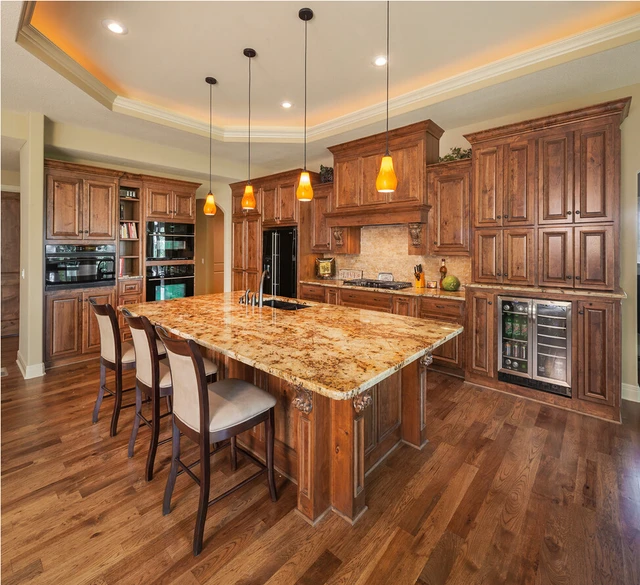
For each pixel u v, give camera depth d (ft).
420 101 11.82
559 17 8.21
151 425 7.22
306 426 5.75
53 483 6.68
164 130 14.01
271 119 14.85
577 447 7.98
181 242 17.21
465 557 5.12
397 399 7.97
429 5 7.76
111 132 14.24
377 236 16.42
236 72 10.80
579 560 5.05
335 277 18.04
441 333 6.90
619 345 9.15
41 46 8.42
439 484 6.72
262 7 7.82
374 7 7.82
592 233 9.57
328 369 4.82
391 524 5.74
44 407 9.86
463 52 9.68
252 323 7.77
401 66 10.46
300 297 17.34
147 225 15.87
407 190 13.52
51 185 12.90
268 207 18.65
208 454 5.28
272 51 9.62
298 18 8.20
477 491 6.52
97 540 5.38
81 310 13.80
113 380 11.85
